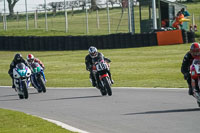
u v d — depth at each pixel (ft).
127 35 311.68
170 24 357.82
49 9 437.17
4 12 449.48
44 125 75.61
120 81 168.76
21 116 86.28
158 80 162.50
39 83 146.30
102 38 320.09
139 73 190.70
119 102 108.27
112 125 76.13
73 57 285.43
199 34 359.46
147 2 361.92
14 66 132.46
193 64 86.53
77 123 80.18
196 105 95.55
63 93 139.95
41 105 111.65
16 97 137.90
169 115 83.35
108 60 126.11
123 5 411.75
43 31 437.99
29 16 634.84
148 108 94.94
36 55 318.04
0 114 90.17
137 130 70.49
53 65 252.01
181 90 129.70
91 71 124.26
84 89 149.79
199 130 67.82
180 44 300.20
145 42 307.37
